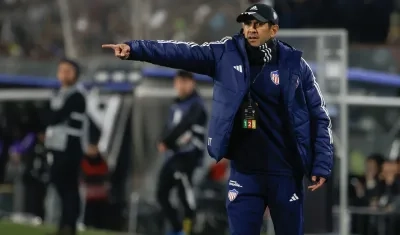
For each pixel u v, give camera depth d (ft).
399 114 136.67
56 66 152.46
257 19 64.34
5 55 155.22
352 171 134.10
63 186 114.93
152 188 136.26
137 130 139.95
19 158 143.43
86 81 142.61
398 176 121.39
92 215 134.10
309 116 66.90
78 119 113.50
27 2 161.17
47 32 158.40
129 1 156.35
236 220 67.21
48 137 113.70
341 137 109.91
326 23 162.40
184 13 154.20
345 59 109.19
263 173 66.64
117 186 137.69
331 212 109.29
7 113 147.33
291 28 159.53
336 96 109.60
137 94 140.77
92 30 156.46
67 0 157.99
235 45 65.62
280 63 65.46
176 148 117.70
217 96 65.62
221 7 152.25
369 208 120.26
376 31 164.76
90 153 134.10
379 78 145.07
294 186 67.31
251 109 65.10
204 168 127.75
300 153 66.08
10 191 143.64
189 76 117.29
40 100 146.92
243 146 66.39
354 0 163.43
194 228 122.42
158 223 132.16
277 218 68.08
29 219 141.28
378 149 135.64
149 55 63.87
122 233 131.13
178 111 117.60
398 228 119.24
